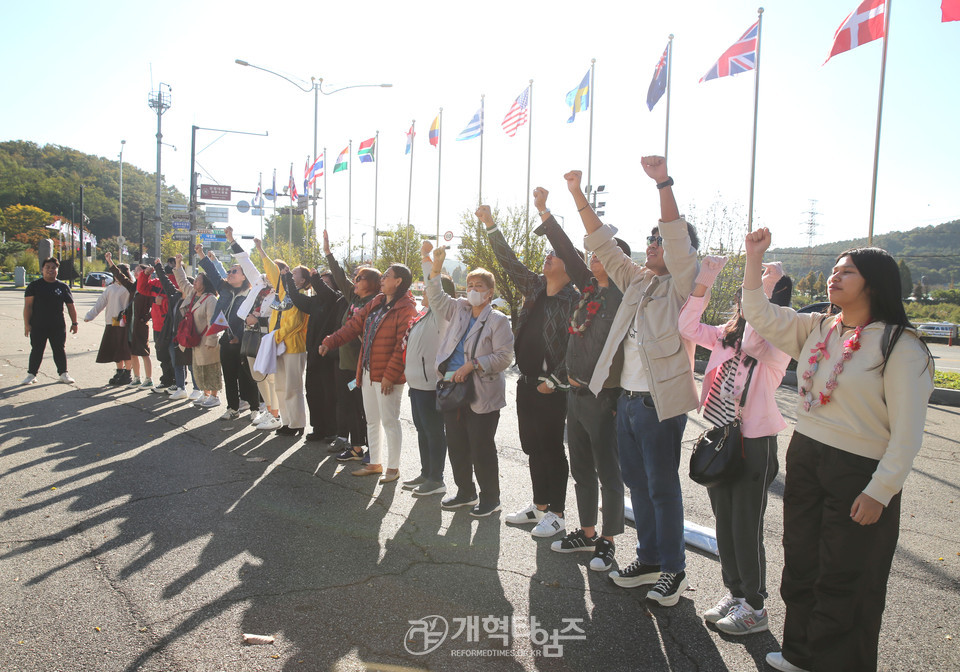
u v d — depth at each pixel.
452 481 5.29
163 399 8.22
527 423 4.19
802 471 2.51
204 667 2.57
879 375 2.30
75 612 2.97
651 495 3.27
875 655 2.37
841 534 2.36
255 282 6.94
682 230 3.03
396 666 2.63
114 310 8.83
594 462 3.88
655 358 3.14
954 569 3.69
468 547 3.91
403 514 4.45
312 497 4.73
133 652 2.66
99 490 4.67
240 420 7.17
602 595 3.33
